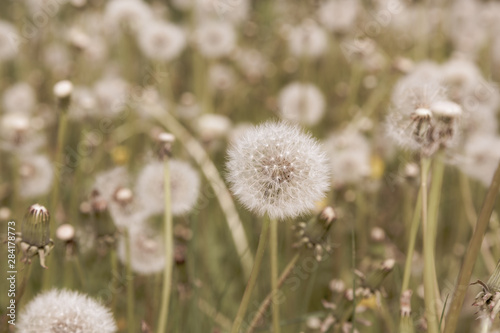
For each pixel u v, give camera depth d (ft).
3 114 3.50
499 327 2.06
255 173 1.88
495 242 2.71
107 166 3.21
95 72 3.68
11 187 2.97
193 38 3.58
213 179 2.83
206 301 2.76
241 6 3.83
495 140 2.76
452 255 2.95
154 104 3.23
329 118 3.54
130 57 3.51
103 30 3.63
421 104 2.17
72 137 3.25
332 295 2.65
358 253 2.92
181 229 2.75
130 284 2.43
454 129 2.09
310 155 1.91
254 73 3.56
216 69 3.64
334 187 2.89
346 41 3.52
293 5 3.89
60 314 1.90
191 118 3.42
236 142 1.99
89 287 2.63
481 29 3.65
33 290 2.64
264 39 3.95
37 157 2.81
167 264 2.32
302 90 3.16
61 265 2.69
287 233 2.76
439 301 2.02
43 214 1.96
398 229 2.99
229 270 2.96
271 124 2.00
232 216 2.84
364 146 3.05
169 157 2.38
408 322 2.09
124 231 2.43
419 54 3.50
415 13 3.63
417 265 2.73
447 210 3.14
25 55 3.68
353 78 3.40
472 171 2.76
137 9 3.36
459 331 2.68
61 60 3.70
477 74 3.05
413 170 2.67
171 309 2.51
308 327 2.63
